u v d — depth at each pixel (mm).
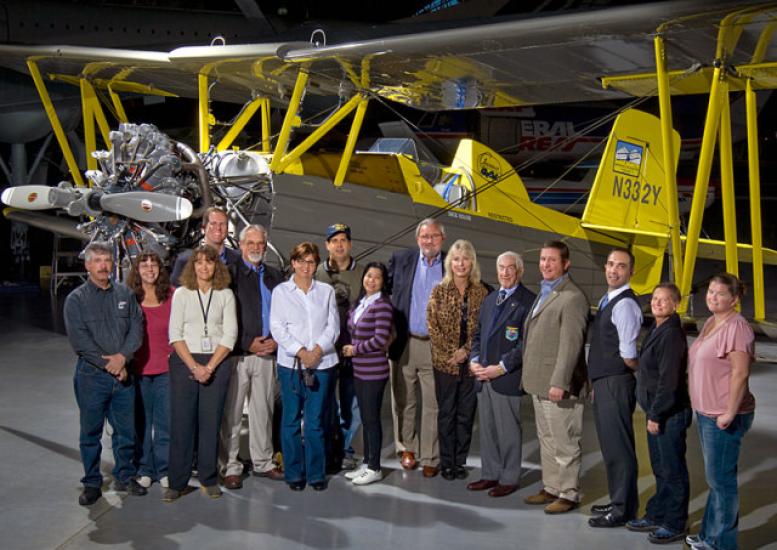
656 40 4609
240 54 5824
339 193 6059
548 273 3764
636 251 8742
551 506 3680
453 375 4129
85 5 13078
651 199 8922
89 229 5539
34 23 12594
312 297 3971
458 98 6637
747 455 4586
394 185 6445
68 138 14000
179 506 3729
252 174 5887
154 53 6453
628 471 3490
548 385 3703
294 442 3967
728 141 5102
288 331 3928
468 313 4121
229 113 16719
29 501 3783
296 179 5844
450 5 15961
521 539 3354
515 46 5043
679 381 3215
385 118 18344
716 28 4352
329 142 14656
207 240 4199
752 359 3025
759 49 4645
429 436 4254
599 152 19422
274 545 3262
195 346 3793
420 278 4379
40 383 6469
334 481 4141
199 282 3846
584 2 13742
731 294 3051
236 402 4051
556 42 4910
